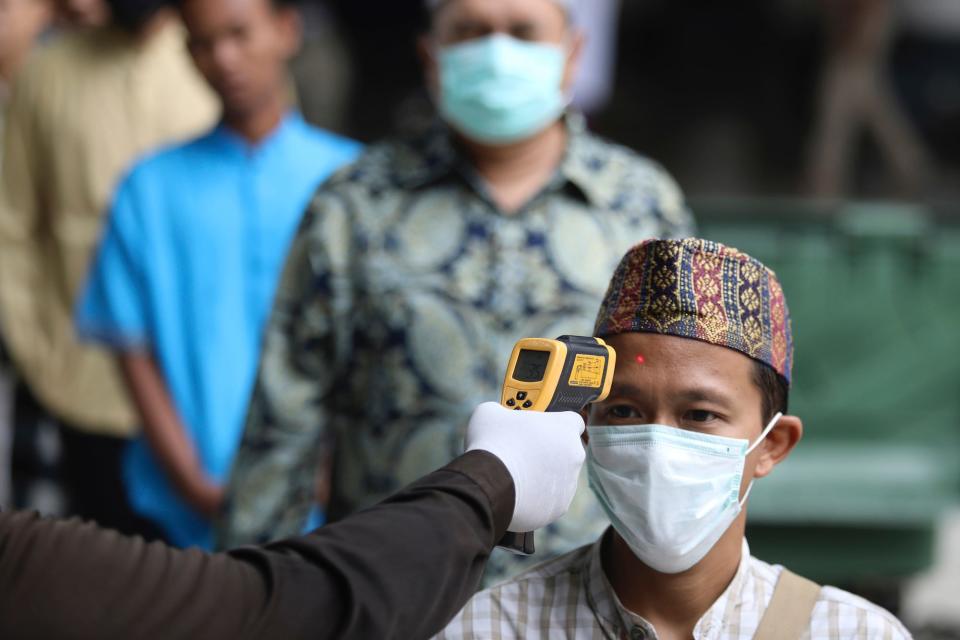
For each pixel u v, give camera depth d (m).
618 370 2.54
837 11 13.27
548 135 4.01
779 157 15.84
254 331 5.21
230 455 5.22
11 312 5.80
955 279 7.12
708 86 16.25
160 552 2.06
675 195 4.06
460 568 2.14
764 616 2.57
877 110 13.41
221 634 2.02
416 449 3.76
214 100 6.07
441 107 3.99
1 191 5.85
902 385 7.14
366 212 3.88
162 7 5.79
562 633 2.63
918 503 7.02
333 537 2.12
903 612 7.26
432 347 3.77
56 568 1.97
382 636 2.07
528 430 2.28
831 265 7.14
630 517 2.52
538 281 3.84
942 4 16.41
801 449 7.10
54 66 5.86
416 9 15.65
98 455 5.80
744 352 2.51
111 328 5.17
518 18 3.86
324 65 11.83
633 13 16.17
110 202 5.72
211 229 5.16
